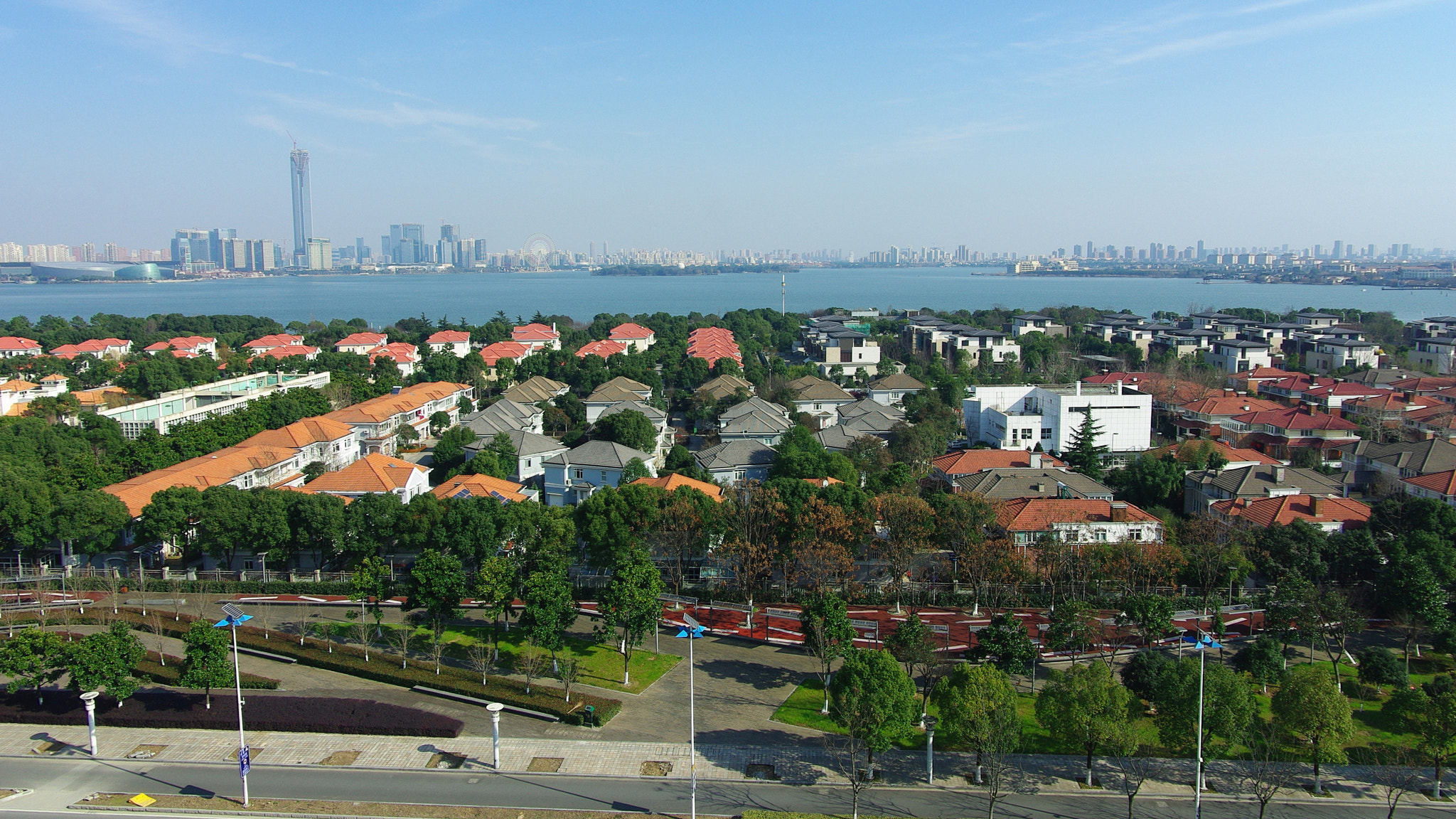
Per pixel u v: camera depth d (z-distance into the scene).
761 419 128.50
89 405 148.38
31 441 106.38
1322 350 198.38
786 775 48.53
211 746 50.62
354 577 64.75
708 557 81.06
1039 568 74.56
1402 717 49.88
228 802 44.66
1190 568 75.06
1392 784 46.78
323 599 75.88
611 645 67.00
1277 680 59.00
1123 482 103.00
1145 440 123.56
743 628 71.06
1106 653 65.81
